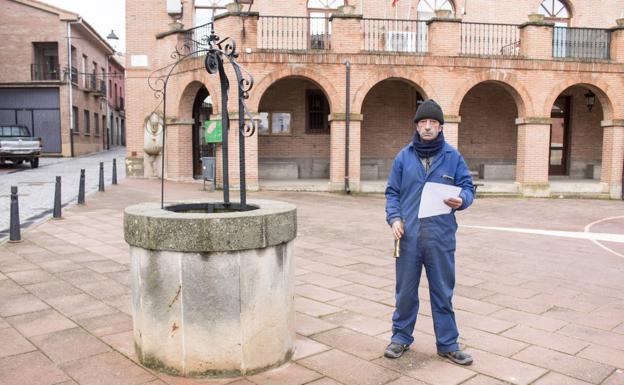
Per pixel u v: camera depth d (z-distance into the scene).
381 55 16.97
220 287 3.65
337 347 4.35
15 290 5.91
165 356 3.77
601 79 18.25
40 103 32.62
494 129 21.25
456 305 5.62
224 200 4.64
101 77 40.94
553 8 20.95
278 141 19.98
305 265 7.45
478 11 20.41
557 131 22.08
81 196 13.01
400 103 20.53
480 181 19.75
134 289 3.92
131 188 16.73
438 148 3.99
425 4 20.27
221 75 4.57
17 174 21.50
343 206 14.22
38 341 4.42
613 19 21.06
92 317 5.04
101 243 8.56
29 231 9.50
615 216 13.74
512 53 20.34
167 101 19.11
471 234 10.34
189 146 18.98
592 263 7.78
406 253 4.01
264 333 3.82
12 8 32.03
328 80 16.78
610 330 4.85
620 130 18.52
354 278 6.73
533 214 13.85
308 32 19.19
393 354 4.10
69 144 32.81
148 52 19.92
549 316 5.25
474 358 4.16
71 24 32.69
